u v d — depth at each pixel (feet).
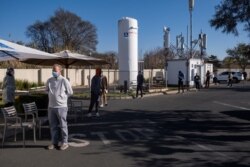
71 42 260.62
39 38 260.83
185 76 144.05
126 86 102.27
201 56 153.58
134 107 68.64
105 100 70.54
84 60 63.10
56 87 31.17
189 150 31.19
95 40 269.23
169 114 57.77
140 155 29.30
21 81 119.34
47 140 35.14
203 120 50.83
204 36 152.56
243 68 262.88
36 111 37.83
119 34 112.06
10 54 42.04
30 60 61.72
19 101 48.49
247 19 51.06
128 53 110.42
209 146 32.91
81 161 27.30
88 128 43.24
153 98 91.30
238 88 135.74
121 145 33.19
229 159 28.07
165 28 139.95
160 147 32.42
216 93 108.06
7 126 33.50
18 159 27.91
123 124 46.68
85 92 108.47
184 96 97.35
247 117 54.03
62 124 31.42
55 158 28.22
